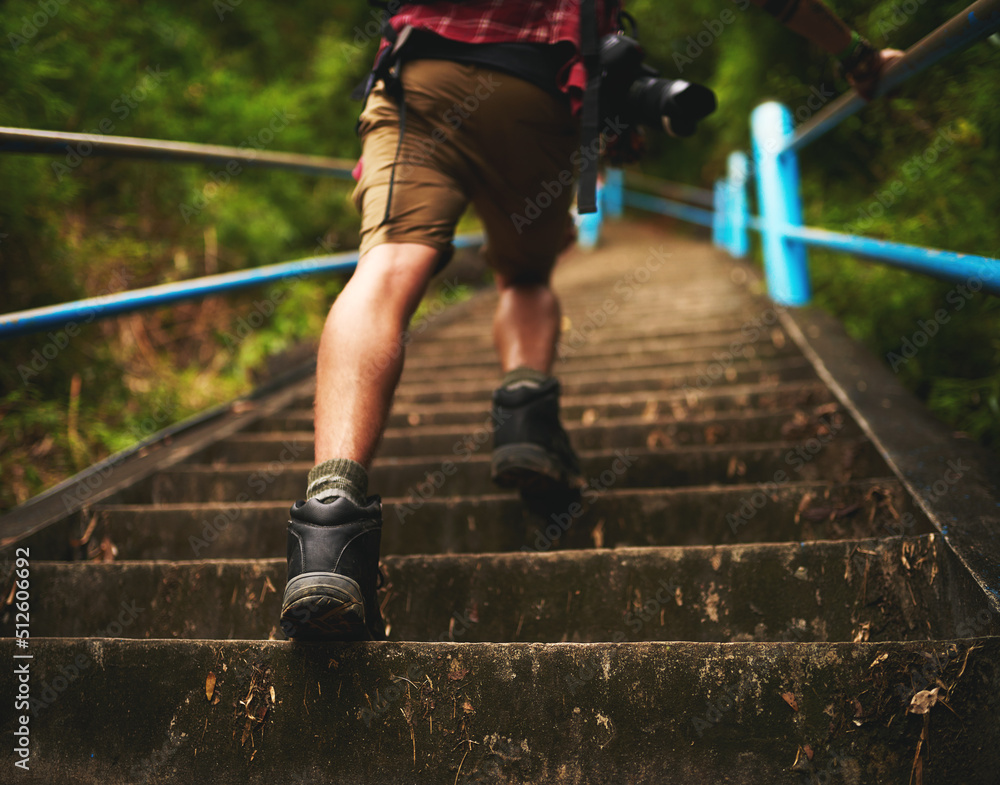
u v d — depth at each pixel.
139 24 3.63
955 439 1.43
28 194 2.14
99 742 0.83
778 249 2.87
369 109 1.13
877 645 0.76
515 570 1.12
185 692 0.84
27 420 2.00
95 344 2.52
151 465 1.81
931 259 1.28
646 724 0.78
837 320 2.57
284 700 0.82
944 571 0.97
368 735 0.81
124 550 1.47
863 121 2.58
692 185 9.76
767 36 3.83
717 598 1.07
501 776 0.78
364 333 0.96
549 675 0.80
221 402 2.79
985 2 1.00
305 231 4.39
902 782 0.72
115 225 3.04
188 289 1.79
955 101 1.85
